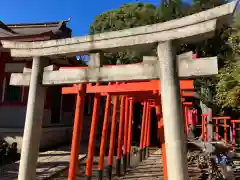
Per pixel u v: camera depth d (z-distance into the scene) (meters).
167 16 12.52
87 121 17.20
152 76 3.44
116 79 3.65
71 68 4.07
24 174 3.84
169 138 3.13
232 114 13.59
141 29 3.52
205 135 11.29
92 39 3.83
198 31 3.16
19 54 4.36
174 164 3.04
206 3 10.77
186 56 3.31
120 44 3.64
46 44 4.15
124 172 8.30
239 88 6.90
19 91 11.67
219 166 6.54
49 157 9.69
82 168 8.47
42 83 4.16
